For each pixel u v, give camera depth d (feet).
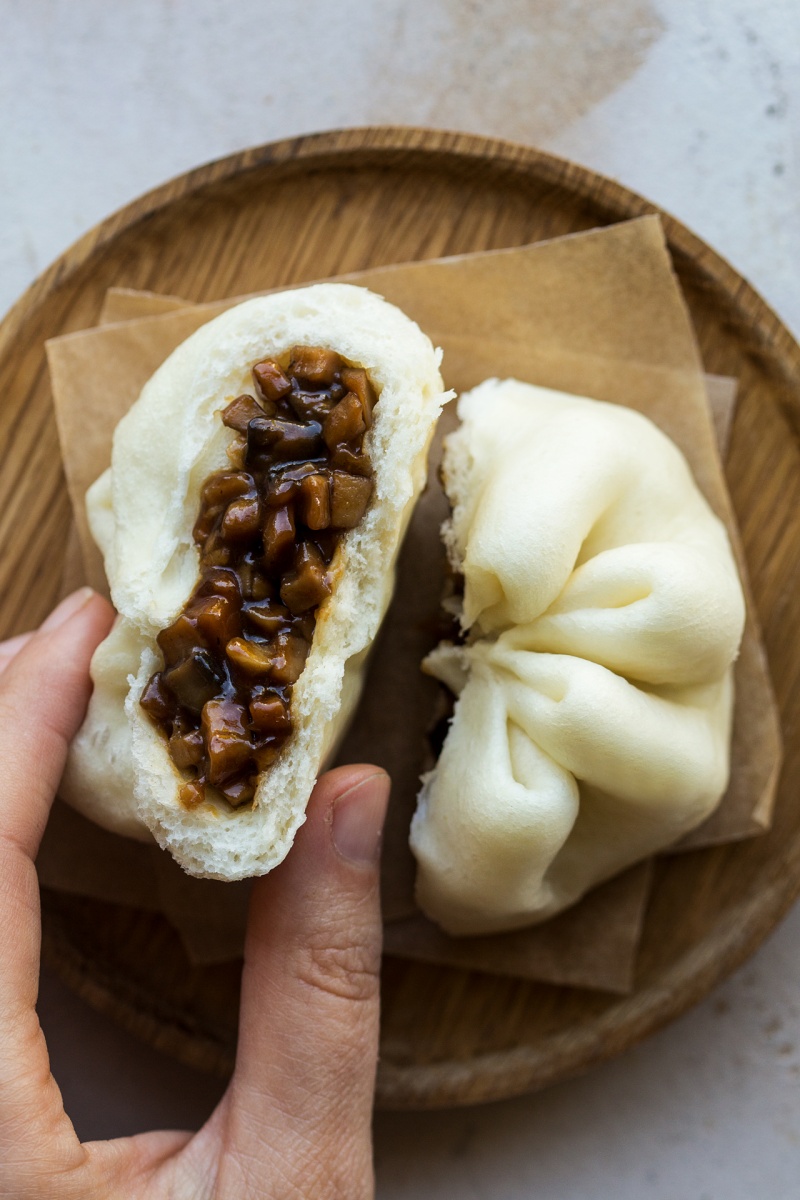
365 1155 0.97
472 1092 1.08
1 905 0.93
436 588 1.09
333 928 0.95
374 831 0.96
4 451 1.10
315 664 0.90
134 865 1.08
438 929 1.09
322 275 1.10
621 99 1.18
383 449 0.91
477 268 1.08
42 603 1.10
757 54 1.18
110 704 0.97
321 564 0.91
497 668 1.00
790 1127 1.15
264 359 0.92
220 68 1.19
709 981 1.08
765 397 1.10
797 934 1.15
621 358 1.09
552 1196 1.15
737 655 1.03
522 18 1.18
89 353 1.08
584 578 0.98
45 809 0.96
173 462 0.93
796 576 1.10
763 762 1.08
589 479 0.97
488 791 0.96
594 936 1.08
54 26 1.19
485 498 0.99
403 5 1.19
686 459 1.08
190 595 0.92
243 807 0.91
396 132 1.08
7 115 1.19
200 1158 0.95
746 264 1.17
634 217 1.08
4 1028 0.91
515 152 1.08
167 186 1.08
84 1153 0.93
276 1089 0.95
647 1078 1.16
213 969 1.09
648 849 1.04
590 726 0.95
